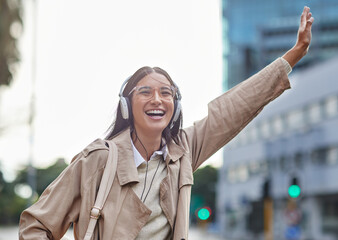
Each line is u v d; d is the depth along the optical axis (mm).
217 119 2676
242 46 59188
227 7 60438
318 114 38031
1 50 19828
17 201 89312
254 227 30141
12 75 20672
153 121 2506
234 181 51344
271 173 43312
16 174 83875
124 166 2422
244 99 2682
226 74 59156
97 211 2332
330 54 49906
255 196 47344
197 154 2684
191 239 41062
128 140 2490
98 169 2426
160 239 2426
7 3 19219
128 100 2576
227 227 51562
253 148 47781
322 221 37031
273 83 2695
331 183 36188
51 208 2387
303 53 2736
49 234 2424
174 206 2457
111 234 2324
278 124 43500
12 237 38500
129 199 2391
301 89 40094
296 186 15359
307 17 2734
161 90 2539
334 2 50344
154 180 2475
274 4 58344
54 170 87500
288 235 28750
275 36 54625
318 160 37500
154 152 2520
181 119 2656
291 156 40656
